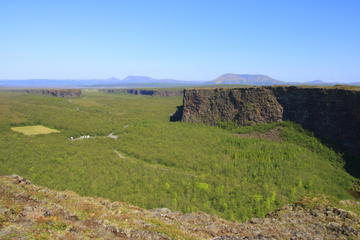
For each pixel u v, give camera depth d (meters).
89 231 16.28
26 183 24.16
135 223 18.19
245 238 17.52
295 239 18.33
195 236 17.86
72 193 24.20
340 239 18.53
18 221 16.11
